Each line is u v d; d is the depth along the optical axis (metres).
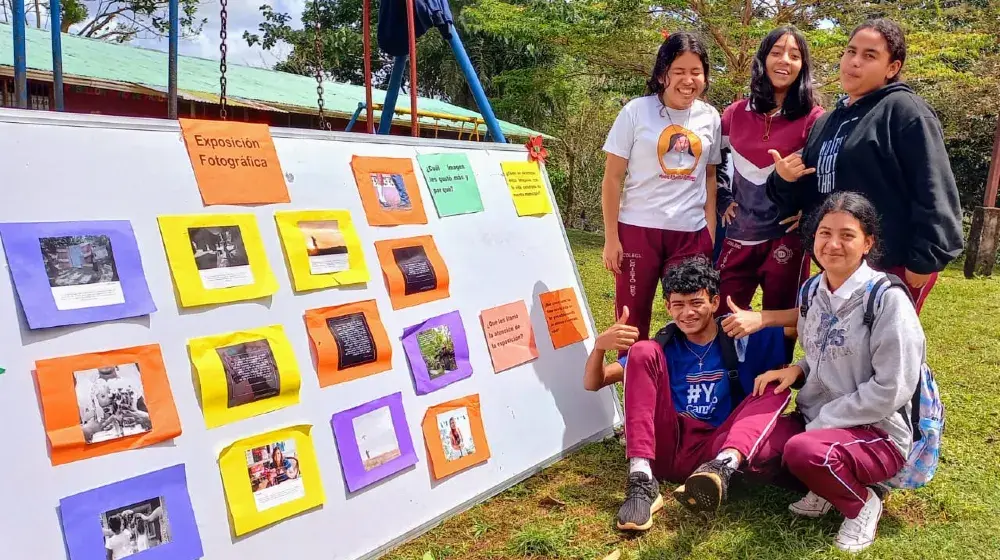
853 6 11.27
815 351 2.47
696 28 11.61
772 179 2.89
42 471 1.65
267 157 2.27
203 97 7.52
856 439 2.29
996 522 2.50
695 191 3.16
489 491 2.69
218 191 2.12
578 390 3.27
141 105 7.64
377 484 2.33
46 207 1.77
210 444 1.95
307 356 2.22
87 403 1.74
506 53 16.89
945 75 10.44
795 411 2.66
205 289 2.01
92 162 1.88
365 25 3.85
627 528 2.43
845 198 2.33
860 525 2.34
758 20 11.59
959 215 2.46
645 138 3.09
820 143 2.78
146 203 1.96
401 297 2.56
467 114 11.27
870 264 2.51
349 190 2.51
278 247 2.23
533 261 3.25
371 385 2.38
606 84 14.96
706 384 2.80
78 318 1.75
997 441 3.23
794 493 2.71
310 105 8.79
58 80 2.65
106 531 1.72
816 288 2.50
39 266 1.72
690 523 2.49
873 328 2.29
